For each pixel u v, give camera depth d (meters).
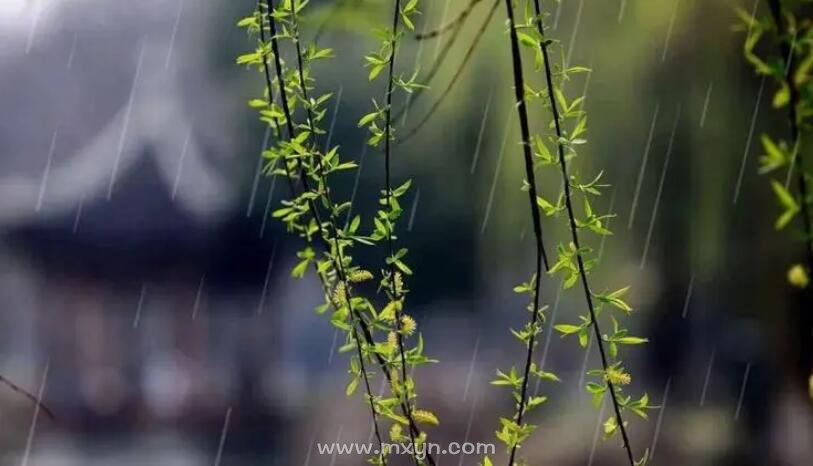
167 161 15.00
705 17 5.35
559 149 2.15
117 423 13.29
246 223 14.35
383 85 9.86
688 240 7.18
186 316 14.40
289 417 11.82
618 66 6.32
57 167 15.76
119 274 14.55
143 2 17.55
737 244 6.84
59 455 11.36
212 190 14.60
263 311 14.20
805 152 1.61
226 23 14.93
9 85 17.36
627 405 2.24
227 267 14.48
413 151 9.33
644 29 5.80
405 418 2.39
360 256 9.57
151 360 14.12
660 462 6.98
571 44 6.39
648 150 6.79
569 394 6.98
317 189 2.51
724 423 7.27
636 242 7.15
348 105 9.92
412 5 2.35
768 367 6.68
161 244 14.47
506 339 11.99
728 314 7.42
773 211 6.27
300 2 2.47
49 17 18.30
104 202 14.73
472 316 12.31
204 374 13.80
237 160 14.59
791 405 6.45
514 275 8.95
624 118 6.62
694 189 6.79
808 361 5.99
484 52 5.30
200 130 15.35
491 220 8.23
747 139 6.21
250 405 12.84
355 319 2.42
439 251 12.10
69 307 14.58
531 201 2.16
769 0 1.63
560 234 6.18
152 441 12.44
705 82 5.87
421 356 2.42
